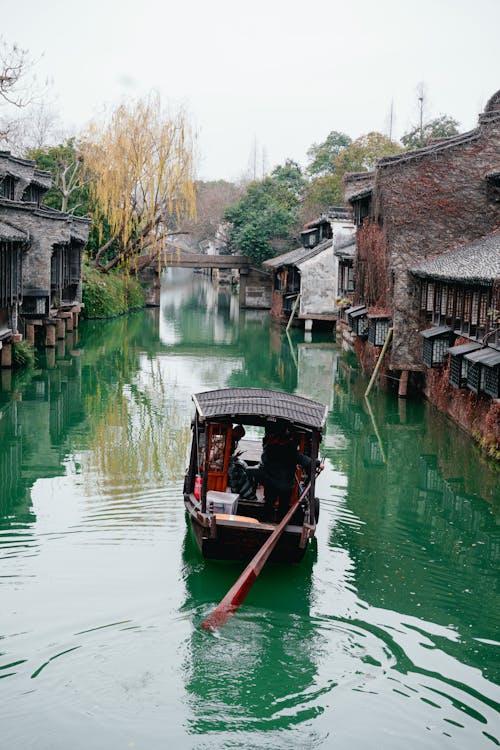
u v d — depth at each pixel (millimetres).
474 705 7055
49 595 8984
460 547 11305
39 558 10133
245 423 11344
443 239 23047
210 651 7789
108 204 45250
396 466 15836
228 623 8383
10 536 10922
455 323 19594
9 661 7500
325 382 26172
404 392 23078
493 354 15484
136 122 43375
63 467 14758
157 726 6613
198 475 10922
